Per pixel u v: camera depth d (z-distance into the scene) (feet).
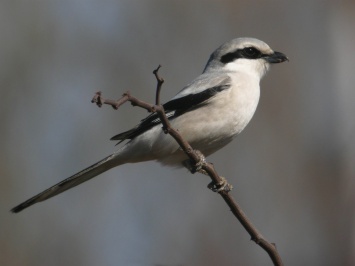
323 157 51.21
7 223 45.14
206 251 44.62
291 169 50.01
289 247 48.14
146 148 32.27
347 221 48.83
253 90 33.68
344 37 54.85
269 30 54.39
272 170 49.67
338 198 49.47
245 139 50.31
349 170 50.47
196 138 32.53
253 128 50.98
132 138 32.71
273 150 50.47
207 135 32.58
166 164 33.45
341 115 52.95
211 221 45.62
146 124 32.42
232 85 32.96
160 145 32.14
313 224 48.55
